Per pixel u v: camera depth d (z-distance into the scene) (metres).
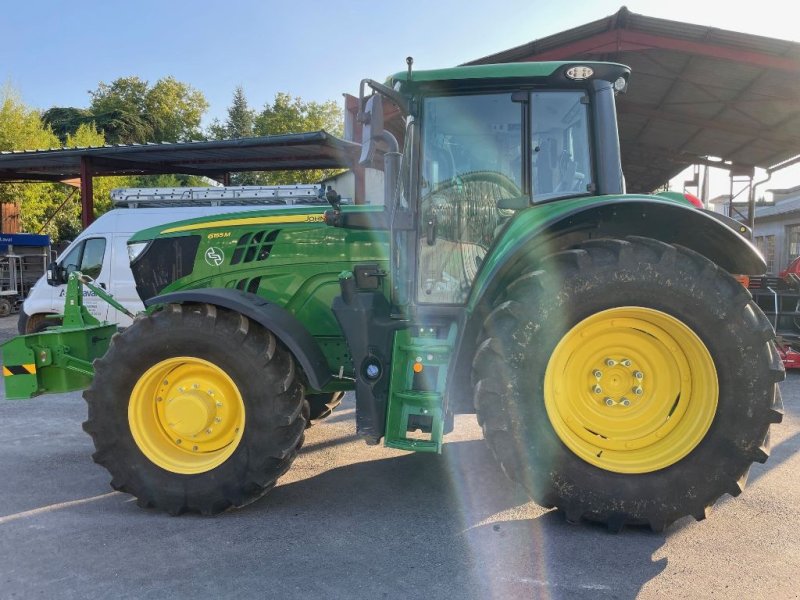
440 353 3.13
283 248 3.85
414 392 3.10
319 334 3.82
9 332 12.33
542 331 2.88
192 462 3.30
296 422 3.25
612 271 2.85
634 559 2.72
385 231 3.71
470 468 3.96
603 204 2.89
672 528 3.02
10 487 3.74
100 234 8.97
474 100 3.40
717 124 12.63
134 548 2.89
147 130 46.78
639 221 3.13
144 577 2.62
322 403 4.37
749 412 2.81
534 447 2.90
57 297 9.09
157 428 3.39
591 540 2.90
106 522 3.20
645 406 2.99
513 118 3.40
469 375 3.21
